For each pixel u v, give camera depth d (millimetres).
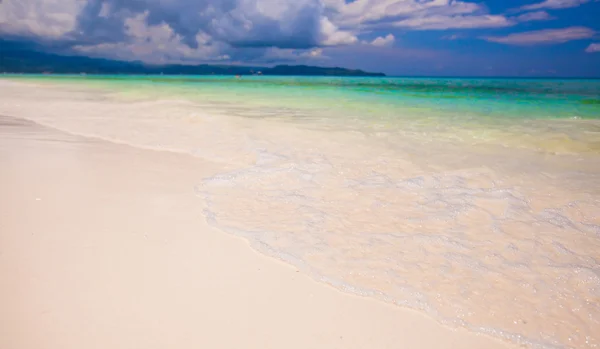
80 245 3344
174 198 4645
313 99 17266
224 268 3129
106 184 5051
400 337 2451
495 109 13430
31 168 5625
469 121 10562
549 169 5883
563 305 2805
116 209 4219
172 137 8086
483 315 2686
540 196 4754
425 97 18344
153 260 3182
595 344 2465
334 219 4117
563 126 9758
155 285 2824
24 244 3291
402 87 28594
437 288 2959
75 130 8812
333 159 6348
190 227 3859
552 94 20141
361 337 2432
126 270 2996
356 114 11906
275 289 2875
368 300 2801
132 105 13781
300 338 2387
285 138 7934
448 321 2619
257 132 8531
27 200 4332
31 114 11250
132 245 3408
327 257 3355
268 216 4184
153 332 2336
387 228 3922
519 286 3004
